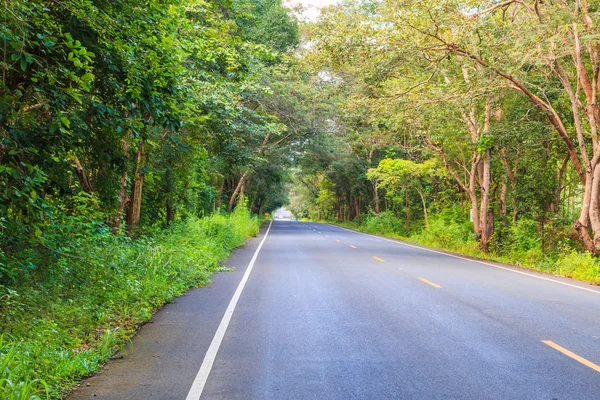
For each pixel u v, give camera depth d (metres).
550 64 17.23
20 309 6.75
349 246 26.80
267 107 33.22
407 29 17.53
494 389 4.96
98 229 11.71
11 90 7.25
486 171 24.67
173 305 9.51
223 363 5.82
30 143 7.14
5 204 7.02
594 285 13.35
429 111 21.53
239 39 13.13
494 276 14.65
